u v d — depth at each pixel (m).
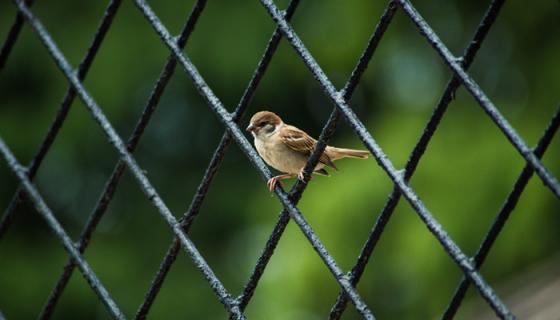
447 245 3.88
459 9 13.80
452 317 3.94
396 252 11.26
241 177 17.36
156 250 16.78
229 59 15.34
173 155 17.80
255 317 11.75
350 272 4.27
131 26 15.45
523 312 7.71
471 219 10.87
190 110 17.72
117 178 5.20
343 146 13.96
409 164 4.06
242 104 4.72
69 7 15.84
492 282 10.85
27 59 15.94
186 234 4.90
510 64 12.50
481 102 3.83
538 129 11.14
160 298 16.03
